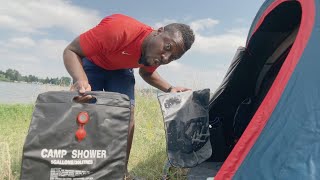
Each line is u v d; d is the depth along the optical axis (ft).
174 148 9.27
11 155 13.32
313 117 6.59
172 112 9.54
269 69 11.66
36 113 6.38
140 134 17.53
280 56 11.40
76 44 8.72
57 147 6.26
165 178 10.90
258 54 11.62
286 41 11.25
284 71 7.42
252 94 11.97
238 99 11.85
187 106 9.88
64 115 6.39
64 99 6.51
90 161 6.36
